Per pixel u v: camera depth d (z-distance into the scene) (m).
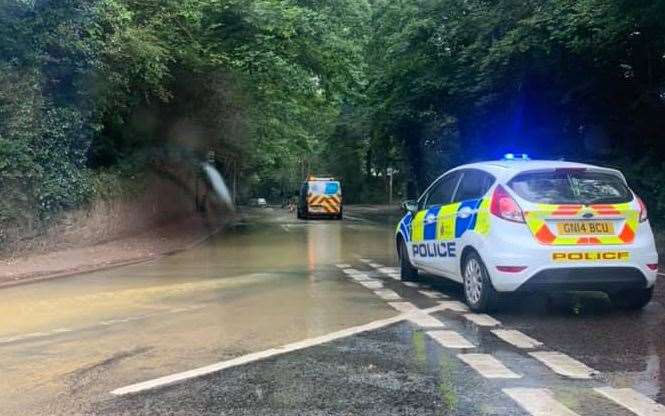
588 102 20.17
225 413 4.93
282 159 50.47
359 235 23.08
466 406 5.04
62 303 9.49
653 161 17.97
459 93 23.80
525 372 5.89
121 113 19.89
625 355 6.43
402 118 28.80
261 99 26.75
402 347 6.78
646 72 18.00
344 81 23.52
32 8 14.70
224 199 43.91
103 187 18.02
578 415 4.84
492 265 7.94
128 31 16.31
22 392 5.45
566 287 7.78
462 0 22.25
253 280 11.60
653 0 13.30
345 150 62.97
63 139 15.68
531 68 19.20
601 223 7.91
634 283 7.94
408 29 24.02
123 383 5.67
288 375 5.86
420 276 11.91
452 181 9.72
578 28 15.71
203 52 19.80
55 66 15.48
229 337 7.26
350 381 5.68
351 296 9.84
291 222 32.91
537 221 7.79
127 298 9.84
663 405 5.04
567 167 8.18
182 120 24.11
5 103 14.20
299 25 20.20
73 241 16.19
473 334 7.32
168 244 18.42
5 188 14.12
